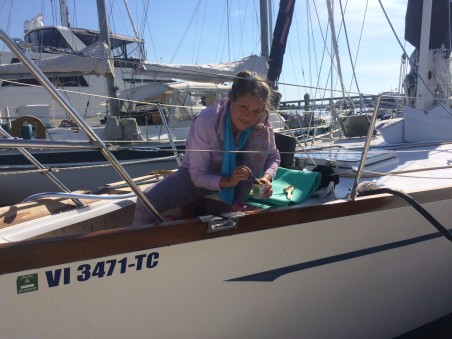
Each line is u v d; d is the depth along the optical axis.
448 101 4.43
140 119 7.88
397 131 4.58
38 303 1.53
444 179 2.86
